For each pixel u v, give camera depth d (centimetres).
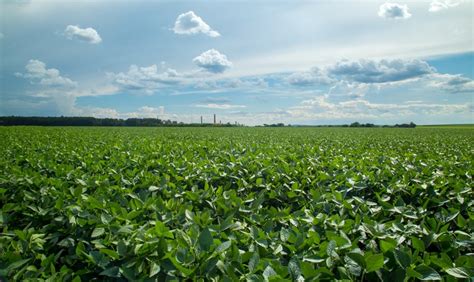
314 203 454
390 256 254
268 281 221
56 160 891
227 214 411
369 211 424
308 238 311
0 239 343
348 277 238
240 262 259
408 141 2212
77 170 661
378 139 2467
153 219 380
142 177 605
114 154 923
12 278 274
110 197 460
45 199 438
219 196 467
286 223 393
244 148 1209
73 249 356
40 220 434
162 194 528
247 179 636
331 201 461
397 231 342
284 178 617
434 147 1627
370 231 322
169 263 255
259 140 2033
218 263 248
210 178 617
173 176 641
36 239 345
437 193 503
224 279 223
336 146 1577
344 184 580
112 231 312
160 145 1226
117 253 272
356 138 2578
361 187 540
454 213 388
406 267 238
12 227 465
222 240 316
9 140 1727
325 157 898
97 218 360
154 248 272
